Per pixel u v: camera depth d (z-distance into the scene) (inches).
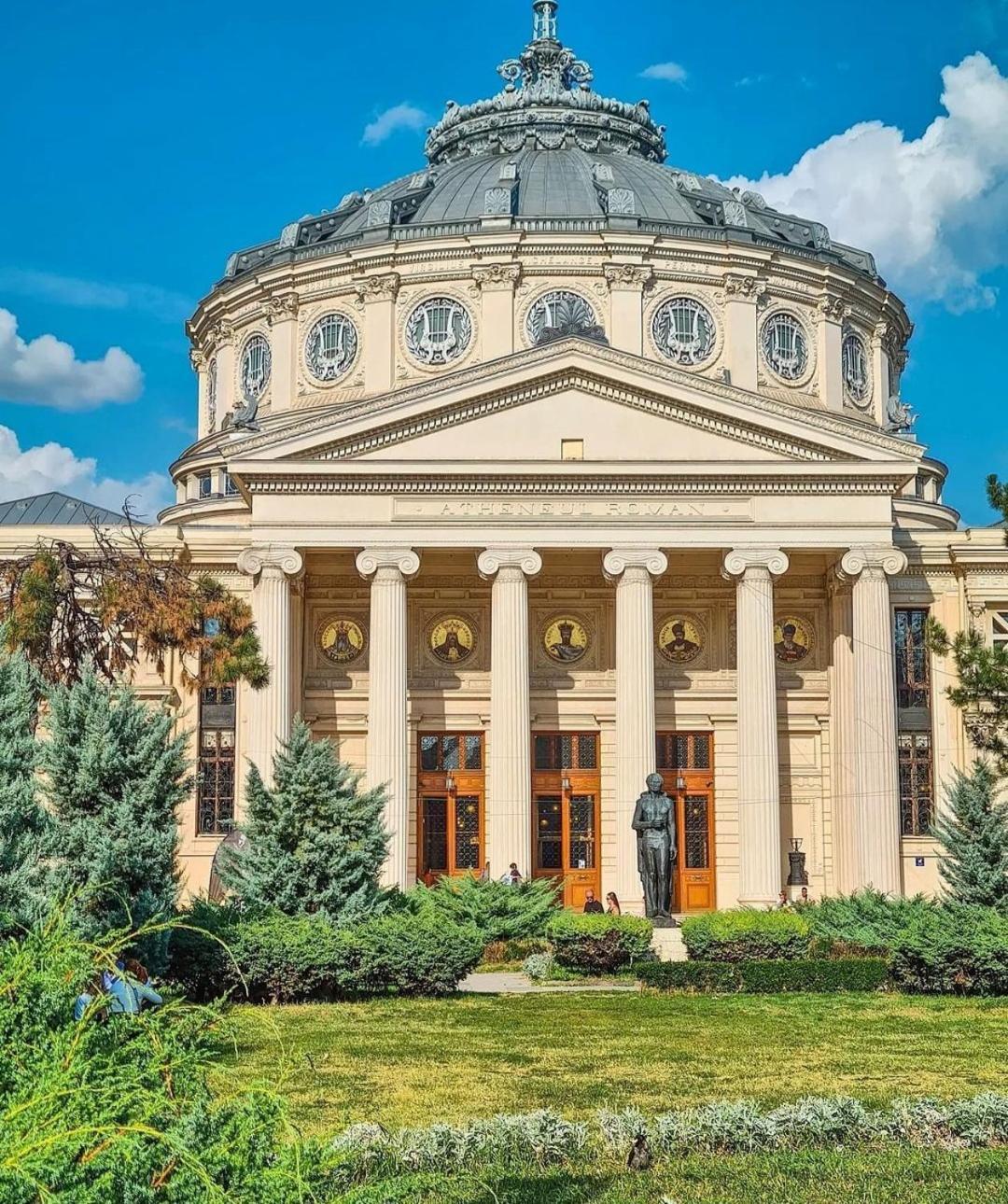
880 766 2174.0
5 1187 329.1
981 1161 682.2
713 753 2407.7
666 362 2645.2
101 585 1590.8
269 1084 451.8
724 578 2252.7
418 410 2186.3
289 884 1392.7
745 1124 730.2
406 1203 563.2
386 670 2145.7
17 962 419.8
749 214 2901.1
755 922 1489.9
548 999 1327.5
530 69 3260.3
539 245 2659.9
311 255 2760.8
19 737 1106.1
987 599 2428.6
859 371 2906.0
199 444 2923.2
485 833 2375.7
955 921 1385.3
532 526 2176.4
